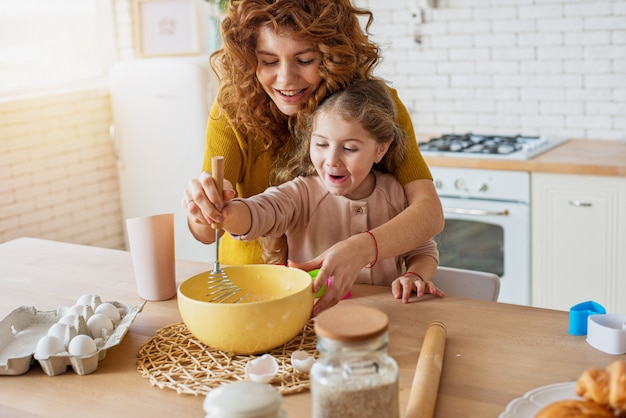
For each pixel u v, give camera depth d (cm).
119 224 432
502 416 112
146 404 124
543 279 329
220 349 138
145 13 435
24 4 398
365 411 98
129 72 401
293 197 182
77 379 134
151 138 404
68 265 201
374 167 191
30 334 153
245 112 186
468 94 389
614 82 355
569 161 315
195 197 151
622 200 306
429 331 142
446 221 345
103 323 147
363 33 185
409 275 174
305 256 188
